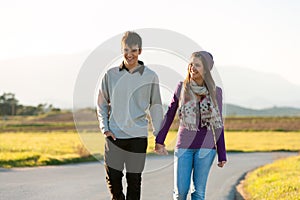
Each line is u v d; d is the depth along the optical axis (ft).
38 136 137.39
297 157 73.51
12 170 53.31
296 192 31.27
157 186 40.78
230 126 227.20
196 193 20.30
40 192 35.65
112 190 20.92
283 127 222.28
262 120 270.26
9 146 94.32
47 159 66.49
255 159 83.10
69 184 40.83
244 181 47.21
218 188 41.04
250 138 164.86
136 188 20.71
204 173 20.06
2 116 242.99
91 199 32.83
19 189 37.09
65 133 154.61
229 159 83.25
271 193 32.96
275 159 82.58
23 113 253.85
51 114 240.73
